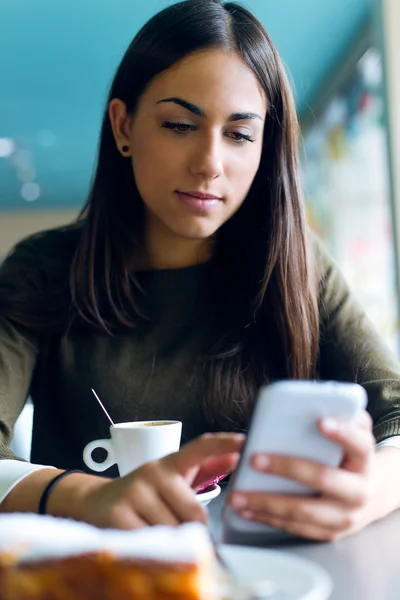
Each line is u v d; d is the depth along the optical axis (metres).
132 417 1.36
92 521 0.79
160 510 0.77
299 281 1.39
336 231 5.24
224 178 1.27
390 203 2.75
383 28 2.73
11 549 0.55
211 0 1.30
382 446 1.05
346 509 0.80
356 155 4.63
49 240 1.53
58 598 0.53
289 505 0.78
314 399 0.73
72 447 1.38
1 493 0.89
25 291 1.42
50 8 4.61
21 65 5.79
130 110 1.33
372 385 1.27
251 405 1.37
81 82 6.29
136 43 1.31
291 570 0.62
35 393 1.43
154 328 1.40
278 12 4.27
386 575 0.71
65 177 9.37
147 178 1.29
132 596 0.52
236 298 1.42
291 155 1.40
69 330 1.39
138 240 1.44
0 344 1.34
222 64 1.24
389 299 4.24
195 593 0.52
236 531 0.80
